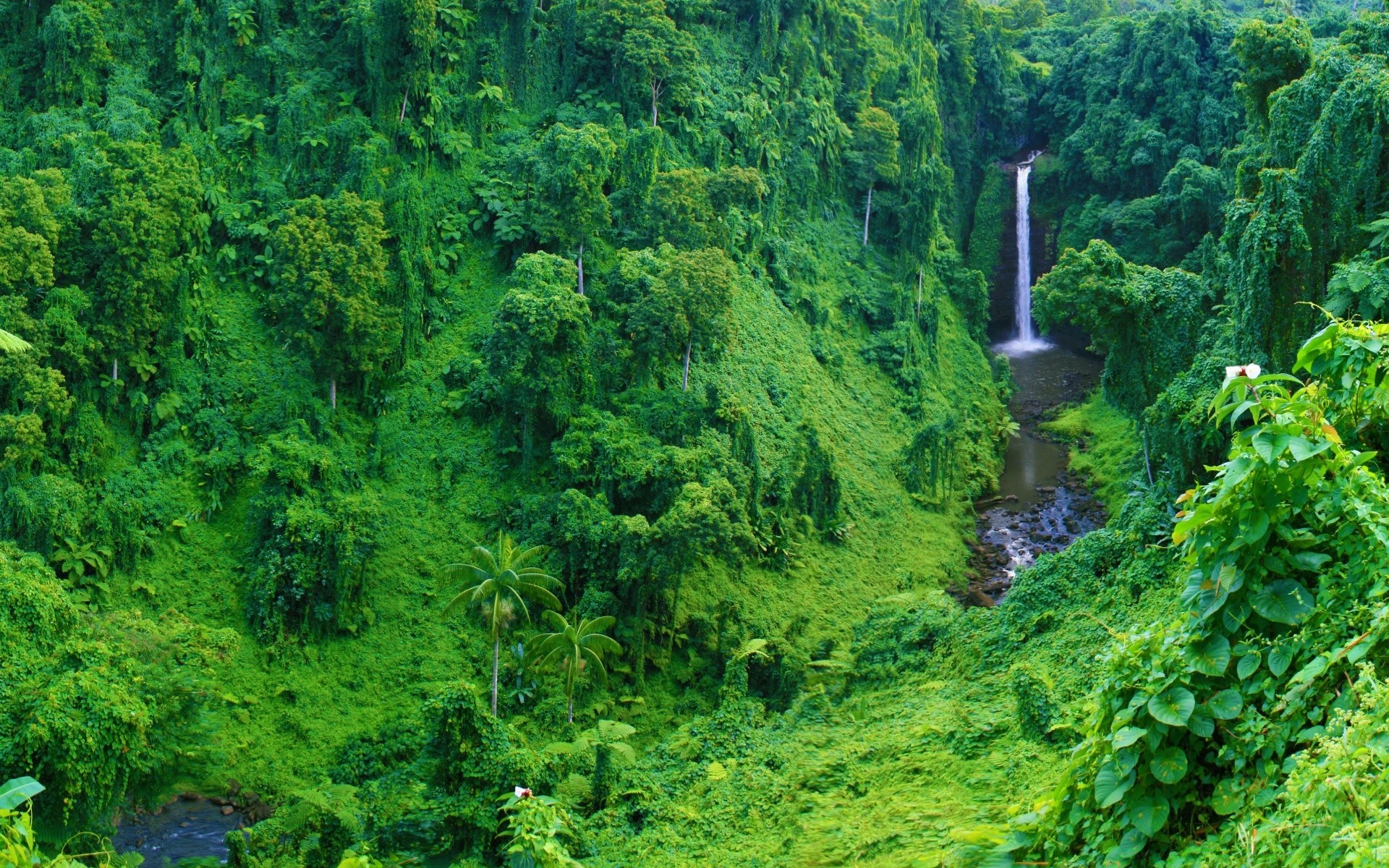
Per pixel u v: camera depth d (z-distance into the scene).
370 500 47.53
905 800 28.59
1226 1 107.19
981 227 88.94
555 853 17.55
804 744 36.84
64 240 47.53
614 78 63.75
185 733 33.88
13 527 42.94
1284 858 10.17
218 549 46.88
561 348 49.97
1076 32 98.25
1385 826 8.98
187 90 57.69
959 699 36.22
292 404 50.09
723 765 37.00
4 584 33.59
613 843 33.22
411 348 53.38
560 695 43.56
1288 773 10.86
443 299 55.56
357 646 45.59
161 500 46.97
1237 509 11.95
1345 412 13.64
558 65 64.44
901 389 67.56
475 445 51.06
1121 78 82.88
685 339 52.28
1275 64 50.84
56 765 28.50
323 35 61.91
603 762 36.72
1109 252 49.91
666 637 46.62
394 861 34.00
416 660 45.25
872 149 74.00
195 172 52.22
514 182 58.59
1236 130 77.38
